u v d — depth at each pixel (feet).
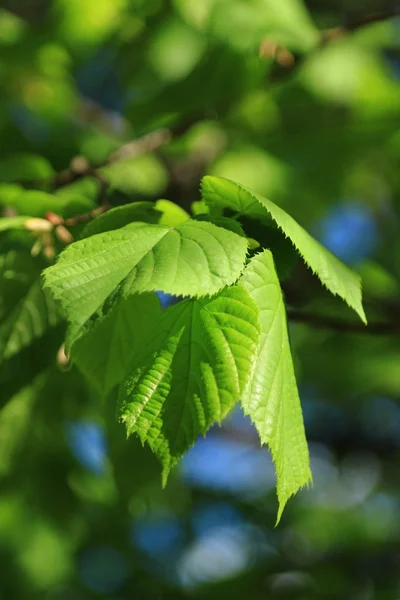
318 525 36.19
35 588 28.89
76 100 26.35
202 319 8.48
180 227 8.87
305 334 28.86
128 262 8.36
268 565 26.71
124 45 23.80
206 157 25.55
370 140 27.30
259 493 35.88
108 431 14.94
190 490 31.27
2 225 11.17
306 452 8.72
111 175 20.01
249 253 9.19
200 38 22.09
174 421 8.29
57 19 24.25
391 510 39.11
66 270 8.29
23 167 17.24
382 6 27.02
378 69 26.11
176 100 21.30
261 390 8.38
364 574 28.17
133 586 29.01
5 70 25.29
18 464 20.31
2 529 27.76
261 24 20.03
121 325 10.43
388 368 28.25
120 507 25.79
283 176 25.99
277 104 25.48
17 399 17.85
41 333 11.75
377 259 32.12
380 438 34.76
